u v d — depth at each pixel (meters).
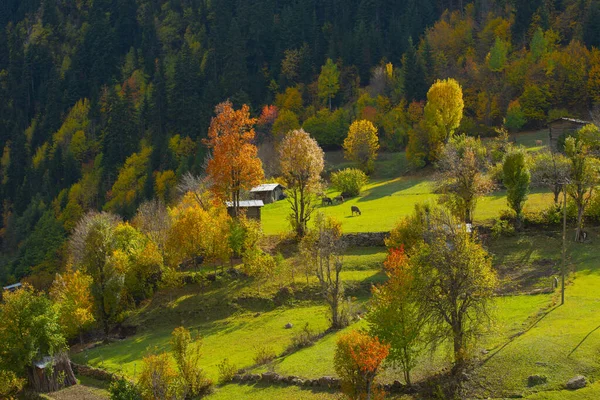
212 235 77.88
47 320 62.53
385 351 41.03
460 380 44.19
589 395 40.09
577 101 141.62
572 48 150.00
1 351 61.25
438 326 45.81
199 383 52.12
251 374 52.84
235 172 85.56
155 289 79.75
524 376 43.09
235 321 69.38
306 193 87.31
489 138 134.88
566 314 51.28
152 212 100.00
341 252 71.25
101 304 73.56
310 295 71.12
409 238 69.56
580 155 72.50
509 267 67.50
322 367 51.34
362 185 114.75
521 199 75.00
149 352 64.19
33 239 142.62
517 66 150.88
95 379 61.78
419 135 125.38
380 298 46.34
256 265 73.75
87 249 74.81
